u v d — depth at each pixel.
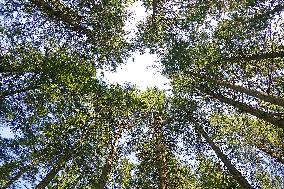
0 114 11.26
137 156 17.27
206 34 13.12
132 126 17.28
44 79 11.88
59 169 12.85
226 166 14.48
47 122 11.90
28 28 12.74
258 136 17.08
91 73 12.96
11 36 12.34
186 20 13.48
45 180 12.12
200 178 16.33
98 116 13.24
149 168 16.89
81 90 12.40
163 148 16.89
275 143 16.73
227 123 17.27
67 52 13.46
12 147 11.36
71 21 13.39
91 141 12.84
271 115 12.41
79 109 12.45
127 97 13.89
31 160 12.40
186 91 16.34
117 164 16.08
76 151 12.60
